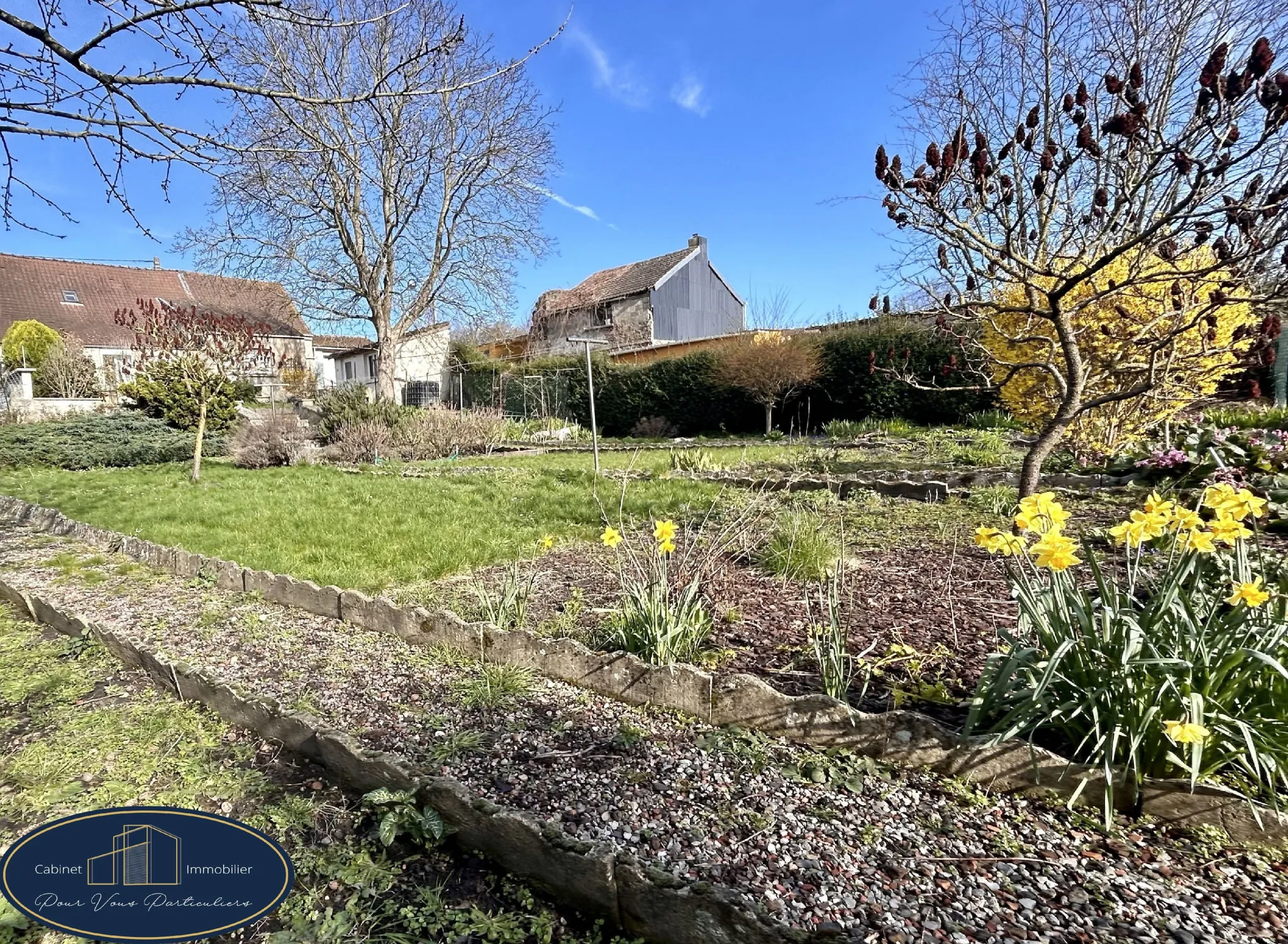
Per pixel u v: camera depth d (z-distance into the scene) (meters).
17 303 22.91
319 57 12.98
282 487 8.15
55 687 2.55
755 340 16.02
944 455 8.42
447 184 17.12
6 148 2.99
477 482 8.01
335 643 2.82
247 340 9.56
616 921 1.34
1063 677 1.66
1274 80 1.89
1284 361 8.05
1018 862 1.39
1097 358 4.06
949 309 3.22
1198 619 1.65
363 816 1.72
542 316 25.38
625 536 4.60
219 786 1.86
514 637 2.48
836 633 2.19
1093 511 4.52
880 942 1.19
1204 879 1.32
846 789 1.67
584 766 1.83
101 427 12.85
